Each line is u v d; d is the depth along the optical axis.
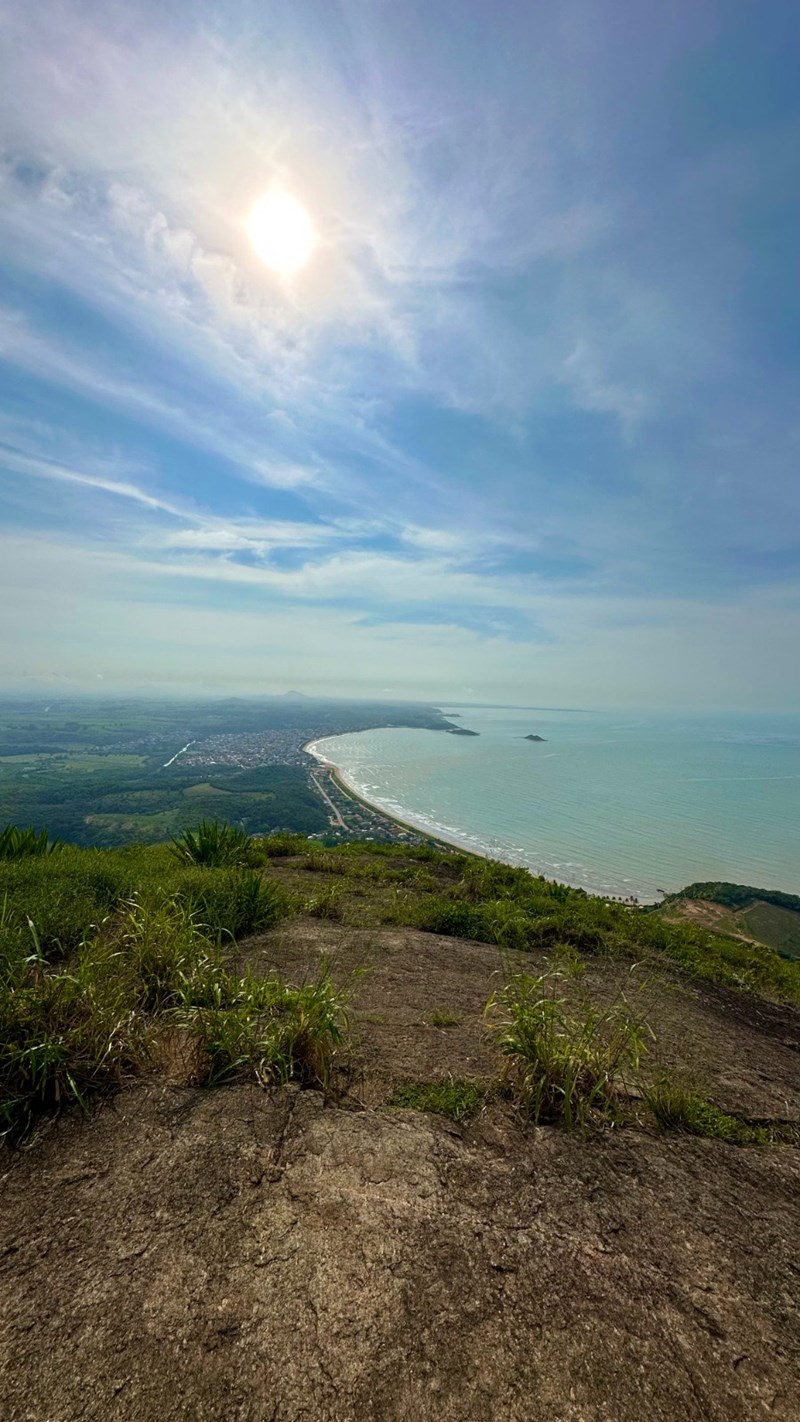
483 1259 1.58
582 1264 1.59
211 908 4.46
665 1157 2.13
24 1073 2.13
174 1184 1.77
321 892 6.11
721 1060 3.14
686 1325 1.44
